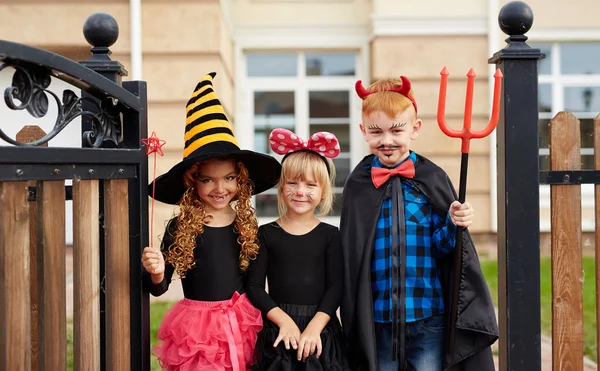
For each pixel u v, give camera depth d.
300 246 2.32
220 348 2.15
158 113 6.05
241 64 7.32
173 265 2.19
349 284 2.33
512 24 2.07
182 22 6.02
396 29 6.59
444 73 2.03
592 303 4.65
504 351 2.09
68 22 5.96
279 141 2.39
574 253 2.10
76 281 1.76
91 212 1.81
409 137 2.33
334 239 2.36
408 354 2.32
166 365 2.20
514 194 2.06
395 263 2.29
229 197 2.31
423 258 2.31
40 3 5.95
